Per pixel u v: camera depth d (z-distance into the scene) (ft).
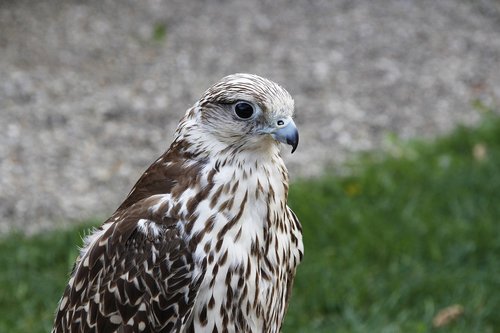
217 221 20.47
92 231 22.11
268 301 21.43
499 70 64.95
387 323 33.40
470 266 36.78
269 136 20.66
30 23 71.36
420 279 35.55
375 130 55.01
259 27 72.18
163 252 20.58
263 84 20.89
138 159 51.90
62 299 21.72
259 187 20.74
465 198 41.19
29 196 46.96
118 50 67.62
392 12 75.05
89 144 53.47
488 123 50.21
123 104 59.11
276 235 21.27
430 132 54.60
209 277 20.52
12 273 36.94
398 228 38.83
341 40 69.87
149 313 20.83
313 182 43.83
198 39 69.87
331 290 34.96
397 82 62.64
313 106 58.49
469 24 73.26
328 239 38.34
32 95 59.77
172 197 20.75
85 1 75.77
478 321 33.37
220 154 20.63
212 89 20.90
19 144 53.06
